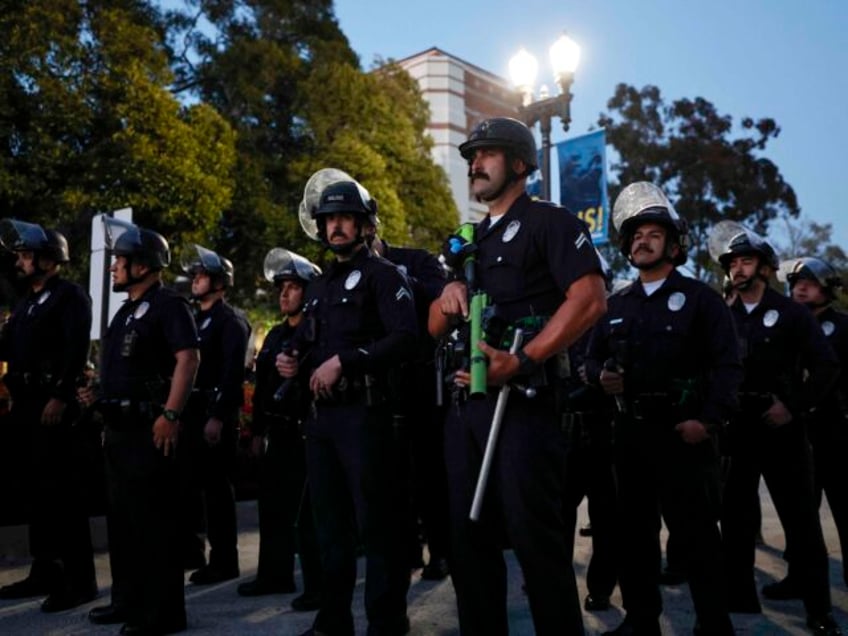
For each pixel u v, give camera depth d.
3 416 5.40
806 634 3.83
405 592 3.67
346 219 3.53
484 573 2.60
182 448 3.84
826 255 33.31
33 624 4.02
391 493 3.44
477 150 2.71
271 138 20.03
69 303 4.54
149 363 3.80
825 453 4.57
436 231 21.48
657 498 3.48
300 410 3.58
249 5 19.66
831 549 5.81
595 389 4.08
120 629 3.90
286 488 4.70
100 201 14.38
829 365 3.95
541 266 2.57
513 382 2.46
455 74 36.31
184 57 19.22
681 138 29.25
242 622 4.04
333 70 19.81
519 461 2.45
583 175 10.10
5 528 5.55
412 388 3.80
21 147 13.98
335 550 3.48
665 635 3.81
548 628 2.43
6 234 4.55
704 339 3.46
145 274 3.93
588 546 6.11
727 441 4.15
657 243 3.58
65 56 14.17
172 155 15.53
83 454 4.66
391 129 20.69
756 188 28.86
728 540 4.21
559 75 9.42
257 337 12.45
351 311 3.50
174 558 3.80
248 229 18.45
